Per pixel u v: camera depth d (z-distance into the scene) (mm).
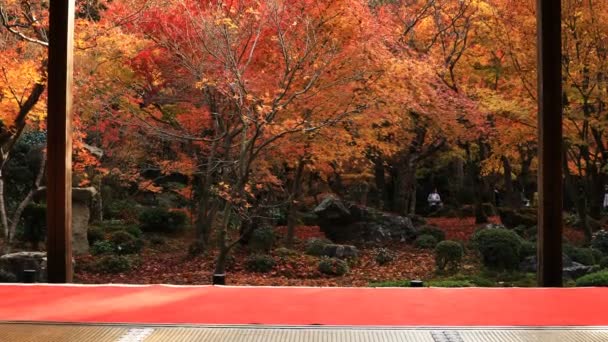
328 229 11344
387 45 8164
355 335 2270
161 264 9336
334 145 8609
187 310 2641
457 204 16531
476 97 9398
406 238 11188
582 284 6246
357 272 9039
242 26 6992
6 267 7555
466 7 9281
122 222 11953
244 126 7402
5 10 6797
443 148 12789
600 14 7754
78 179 10844
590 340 2207
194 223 12906
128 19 7141
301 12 6996
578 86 8164
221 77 7070
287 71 7023
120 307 2695
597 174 11664
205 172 9500
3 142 7512
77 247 9750
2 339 2201
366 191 14773
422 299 2863
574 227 12164
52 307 2693
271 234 10008
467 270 8664
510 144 9539
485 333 2301
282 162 9930
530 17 8117
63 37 3430
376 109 7789
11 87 6613
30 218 9734
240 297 2898
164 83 8664
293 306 2719
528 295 2951
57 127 3426
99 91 8180
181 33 7172
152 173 14297
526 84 8609
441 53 9914
